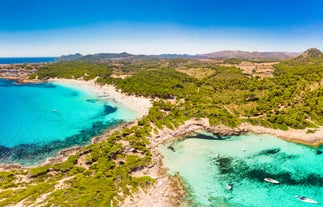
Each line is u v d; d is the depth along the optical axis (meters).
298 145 85.12
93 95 172.88
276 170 68.75
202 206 52.78
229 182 62.41
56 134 94.88
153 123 96.25
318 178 65.19
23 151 79.00
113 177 58.28
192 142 86.62
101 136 91.62
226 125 96.19
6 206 46.28
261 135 93.06
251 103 114.19
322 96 107.31
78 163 67.12
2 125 105.50
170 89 147.25
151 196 54.31
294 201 55.66
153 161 69.62
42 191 51.91
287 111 102.31
